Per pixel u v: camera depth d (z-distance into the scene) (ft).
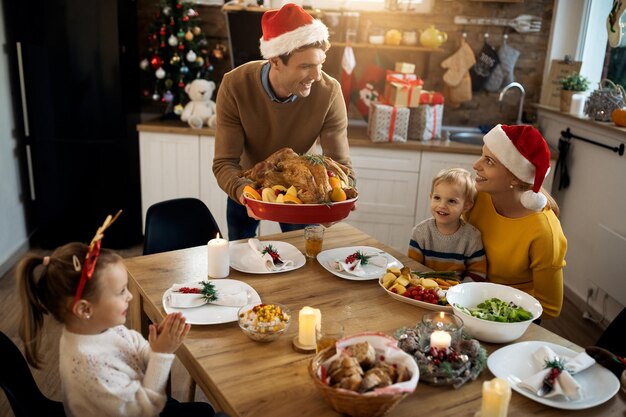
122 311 4.34
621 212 9.57
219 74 13.67
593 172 10.52
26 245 13.00
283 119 7.34
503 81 13.07
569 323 10.32
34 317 4.18
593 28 12.46
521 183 6.00
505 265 6.28
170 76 12.57
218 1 13.14
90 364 4.17
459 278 6.41
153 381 4.34
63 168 12.53
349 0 12.93
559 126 11.94
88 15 11.69
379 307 5.49
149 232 7.57
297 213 5.76
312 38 6.35
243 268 6.20
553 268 6.03
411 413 3.92
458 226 6.55
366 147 11.84
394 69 13.35
